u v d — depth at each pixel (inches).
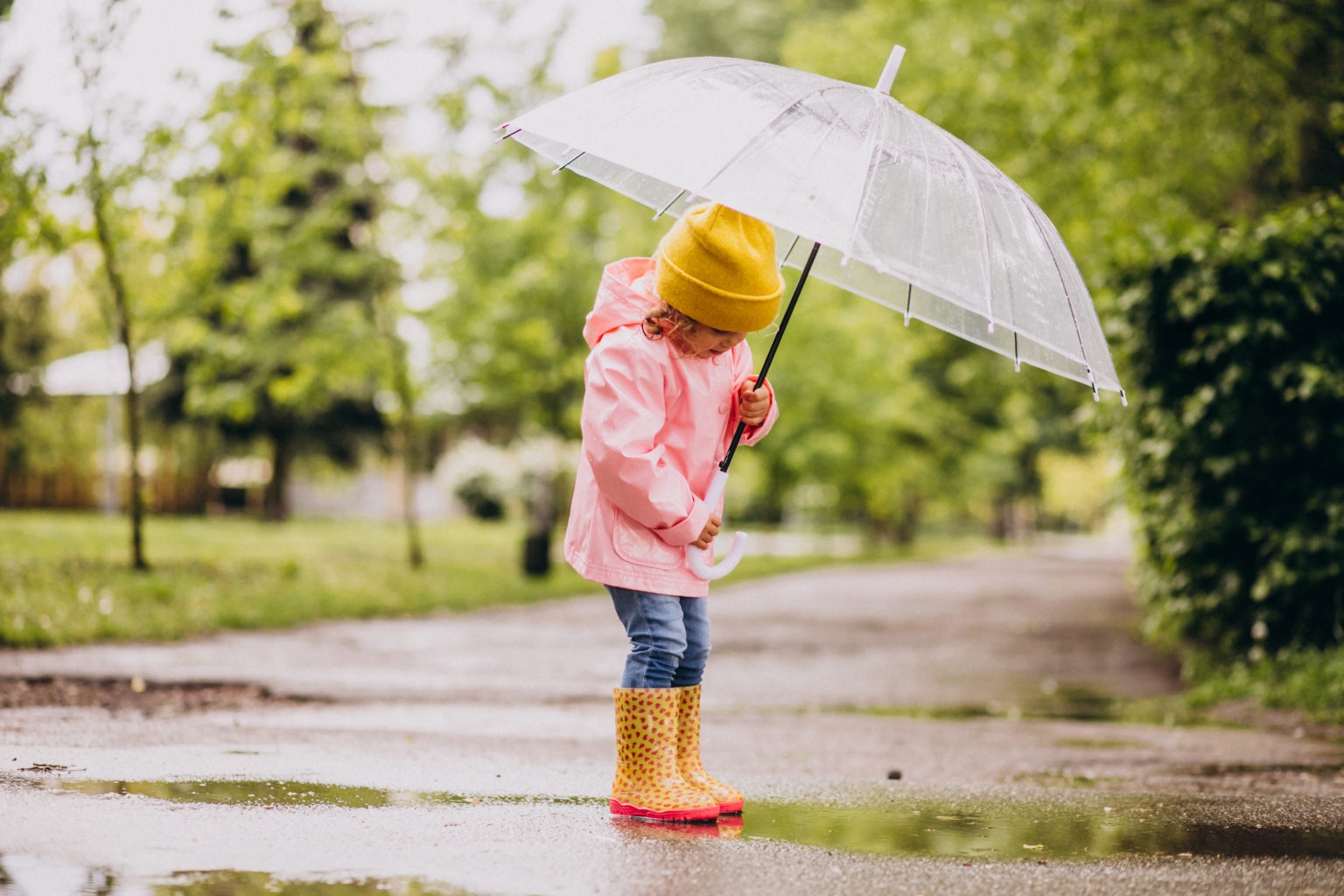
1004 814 138.9
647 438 125.2
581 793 143.7
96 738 168.2
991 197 132.0
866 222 116.6
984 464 1477.6
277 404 1027.3
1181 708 281.1
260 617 383.9
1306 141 429.7
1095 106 499.8
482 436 1317.7
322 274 581.3
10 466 1126.4
